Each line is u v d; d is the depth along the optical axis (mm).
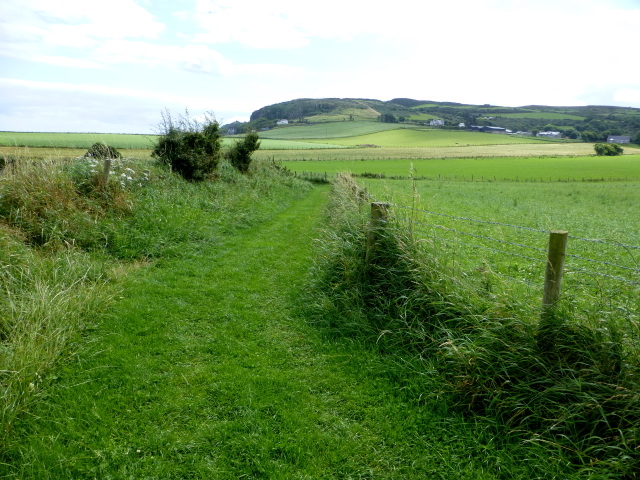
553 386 3352
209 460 3080
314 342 4902
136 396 3779
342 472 3014
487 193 31578
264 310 5848
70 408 3582
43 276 5672
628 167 64562
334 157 72688
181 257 8141
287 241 10039
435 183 41938
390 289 5199
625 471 2781
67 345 4449
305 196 21781
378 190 22031
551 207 22656
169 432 3342
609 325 3344
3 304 4637
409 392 3912
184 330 5141
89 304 5273
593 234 13828
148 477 2906
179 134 15156
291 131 150125
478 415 3512
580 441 3078
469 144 118250
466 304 4332
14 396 3447
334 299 5621
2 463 2916
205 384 4020
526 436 3260
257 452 3172
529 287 4559
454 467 3066
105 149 14570
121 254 7707
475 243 10922
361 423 3549
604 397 3123
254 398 3814
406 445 3275
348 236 6223
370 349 4672
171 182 13055
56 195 8328
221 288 6590
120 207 9273
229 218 11297
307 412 3662
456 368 3885
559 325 3525
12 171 8719
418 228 6098
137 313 5469
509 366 3568
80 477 2898
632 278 7281
